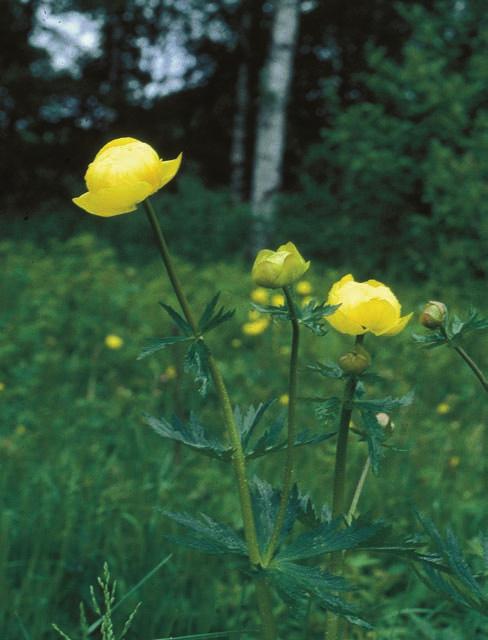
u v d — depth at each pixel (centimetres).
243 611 65
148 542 69
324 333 37
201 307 161
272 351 132
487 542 46
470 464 91
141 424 99
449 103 227
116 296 163
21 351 137
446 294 190
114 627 62
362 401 39
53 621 62
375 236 240
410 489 81
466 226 218
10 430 101
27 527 71
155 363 127
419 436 95
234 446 38
